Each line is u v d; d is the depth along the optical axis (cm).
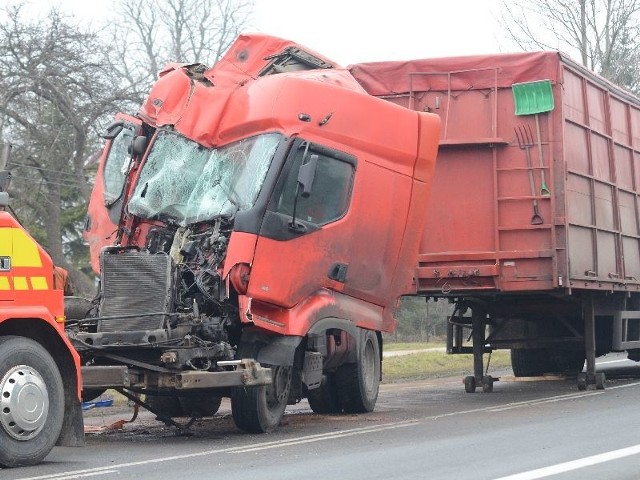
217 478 911
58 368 1068
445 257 1722
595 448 1081
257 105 1345
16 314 1007
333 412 1559
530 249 1700
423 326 4209
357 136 1391
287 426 1385
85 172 3638
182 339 1209
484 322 1961
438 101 1727
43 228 3691
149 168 1402
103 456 1073
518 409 1555
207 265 1289
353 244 1384
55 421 1025
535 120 1698
